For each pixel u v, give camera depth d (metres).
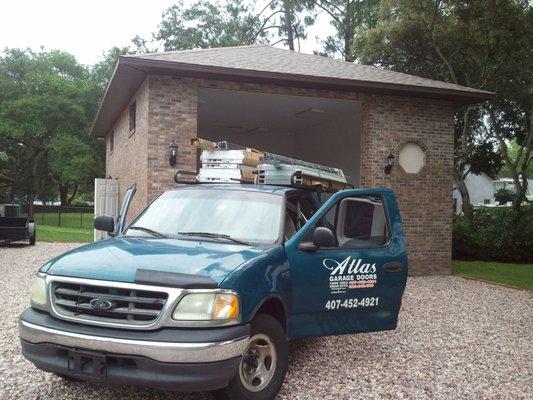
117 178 19.59
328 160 20.09
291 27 38.59
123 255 4.50
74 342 4.02
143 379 3.88
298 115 18.66
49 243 21.14
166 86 12.22
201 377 3.91
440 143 14.79
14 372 5.34
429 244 14.66
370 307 5.78
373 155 14.16
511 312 9.88
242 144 23.48
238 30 40.03
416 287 12.49
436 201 14.73
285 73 12.74
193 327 3.99
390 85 13.65
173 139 12.26
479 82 20.38
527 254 19.42
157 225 5.57
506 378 5.89
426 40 21.44
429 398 5.16
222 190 5.87
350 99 14.00
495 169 27.41
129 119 15.82
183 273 4.14
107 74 40.53
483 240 19.48
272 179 6.66
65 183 47.09
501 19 18.80
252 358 4.53
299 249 5.27
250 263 4.54
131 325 3.98
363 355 6.51
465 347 7.16
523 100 22.14
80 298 4.19
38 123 36.41
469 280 14.04
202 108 17.28
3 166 42.81
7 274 12.16
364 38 23.02
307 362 6.09
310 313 5.32
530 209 20.61
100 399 4.69
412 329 8.06
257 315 4.58
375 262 5.81
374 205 6.16
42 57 39.66
